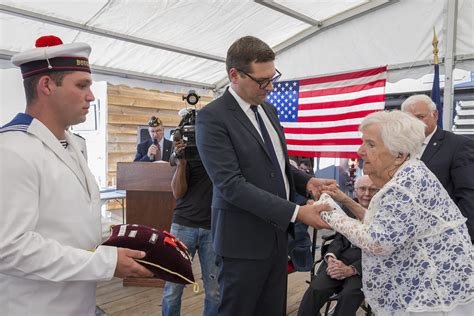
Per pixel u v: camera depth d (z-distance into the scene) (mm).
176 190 2086
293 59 4457
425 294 1173
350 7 3848
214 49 4355
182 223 2104
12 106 3766
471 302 1168
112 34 3604
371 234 1186
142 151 4148
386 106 4246
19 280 876
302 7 3785
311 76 4301
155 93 6188
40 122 910
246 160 1315
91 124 5691
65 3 3008
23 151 825
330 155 3949
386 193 1190
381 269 1270
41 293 887
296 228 2357
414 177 1180
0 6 2883
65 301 922
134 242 962
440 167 2131
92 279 839
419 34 3488
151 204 3143
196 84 5094
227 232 1357
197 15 3545
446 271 1175
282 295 1490
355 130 3768
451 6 3201
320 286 2281
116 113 5754
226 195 1269
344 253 2398
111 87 5680
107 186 5477
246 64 1276
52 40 943
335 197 1557
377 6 3676
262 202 1229
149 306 2875
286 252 1477
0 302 884
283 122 4297
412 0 3520
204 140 1304
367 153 1291
